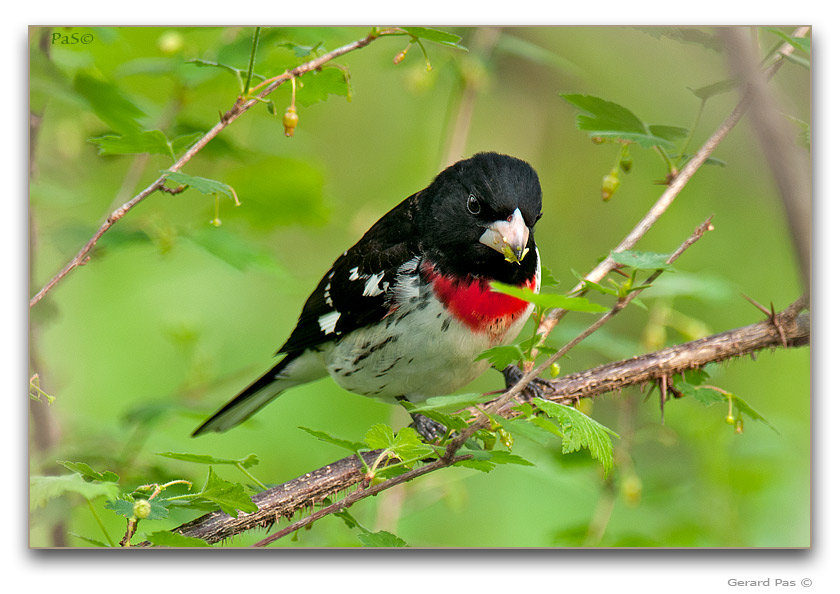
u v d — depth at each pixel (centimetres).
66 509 632
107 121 753
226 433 956
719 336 671
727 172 1066
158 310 1044
